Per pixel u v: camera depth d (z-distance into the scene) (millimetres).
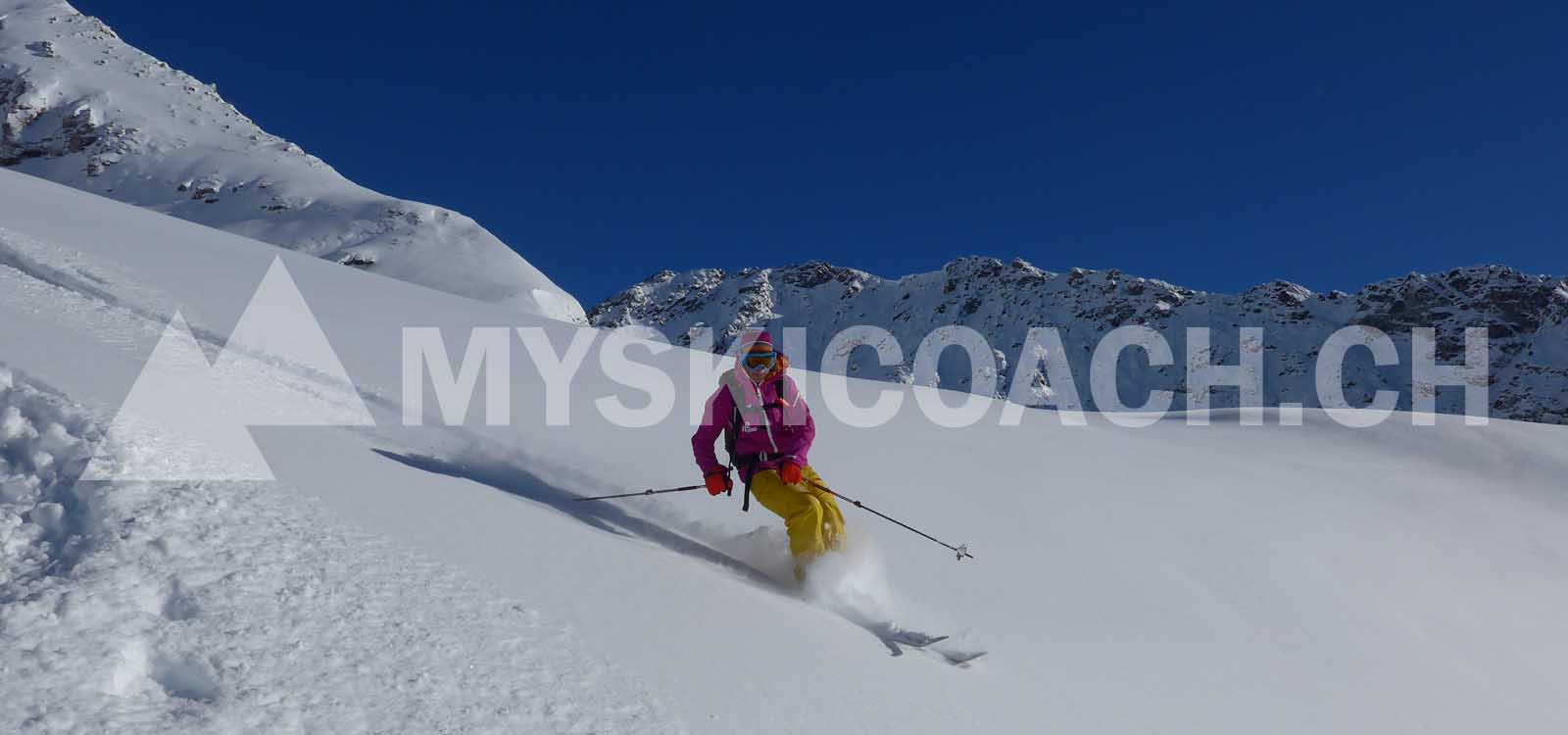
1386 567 7316
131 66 149000
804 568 4590
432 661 2432
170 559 2492
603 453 6309
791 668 3162
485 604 2834
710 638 3186
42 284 6176
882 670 3463
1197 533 7195
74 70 141250
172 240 12500
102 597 2238
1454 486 11000
